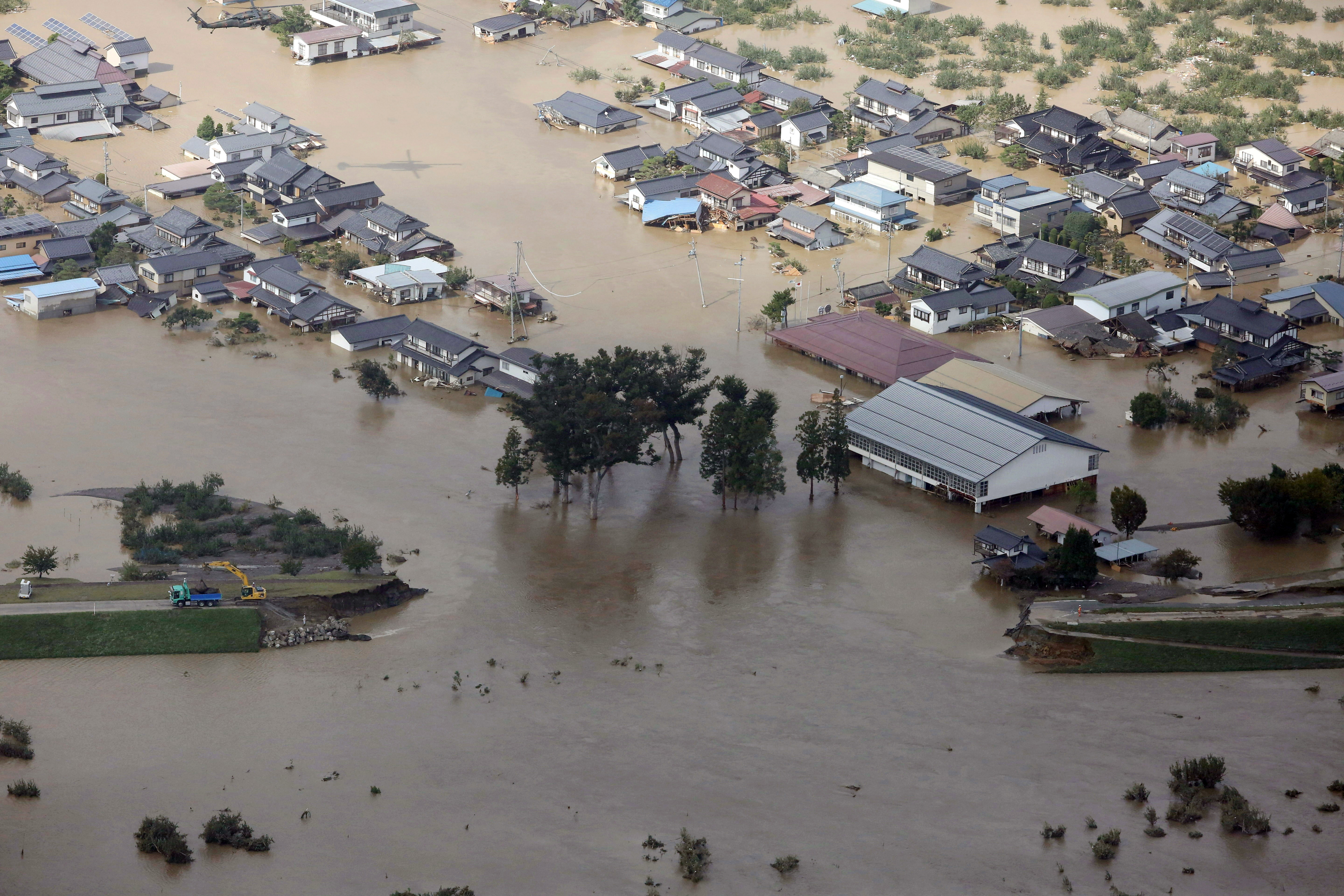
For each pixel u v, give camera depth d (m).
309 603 116.88
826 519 133.88
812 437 135.12
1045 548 127.50
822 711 106.56
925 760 100.50
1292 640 112.62
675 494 139.12
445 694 108.00
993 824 93.38
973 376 152.12
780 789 97.25
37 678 107.56
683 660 113.25
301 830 92.00
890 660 113.00
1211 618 115.25
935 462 135.12
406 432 149.38
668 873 88.25
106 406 152.75
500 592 122.50
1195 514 132.75
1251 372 155.75
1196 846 90.44
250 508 133.88
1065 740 102.56
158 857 88.38
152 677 108.50
